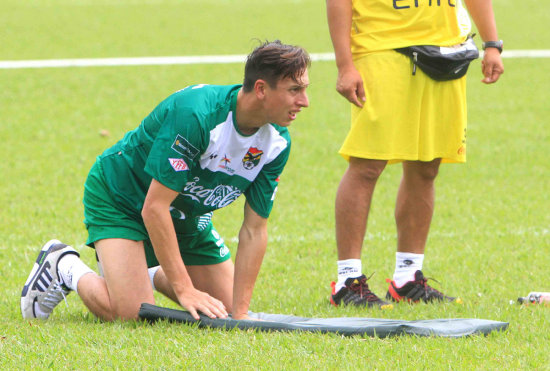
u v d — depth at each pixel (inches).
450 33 689.6
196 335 531.5
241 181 577.9
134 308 583.2
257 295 707.4
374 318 587.8
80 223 959.6
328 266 815.7
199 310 561.9
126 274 583.8
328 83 2004.2
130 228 597.3
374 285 765.9
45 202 1051.3
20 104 1690.5
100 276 609.0
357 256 692.1
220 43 2487.7
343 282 685.9
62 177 1190.3
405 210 709.9
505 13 3144.7
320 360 480.4
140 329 547.5
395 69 671.8
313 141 1465.3
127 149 593.9
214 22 2864.2
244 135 550.9
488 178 1249.4
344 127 1584.6
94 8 3110.2
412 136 681.0
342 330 536.7
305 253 866.8
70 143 1405.0
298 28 2783.0
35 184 1145.4
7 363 475.2
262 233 597.0
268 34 2659.9
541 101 1845.5
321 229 972.6
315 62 2251.5
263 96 523.8
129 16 2938.0
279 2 3368.6
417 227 710.5
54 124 1535.4
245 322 546.9
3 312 625.6
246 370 462.0
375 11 685.9
